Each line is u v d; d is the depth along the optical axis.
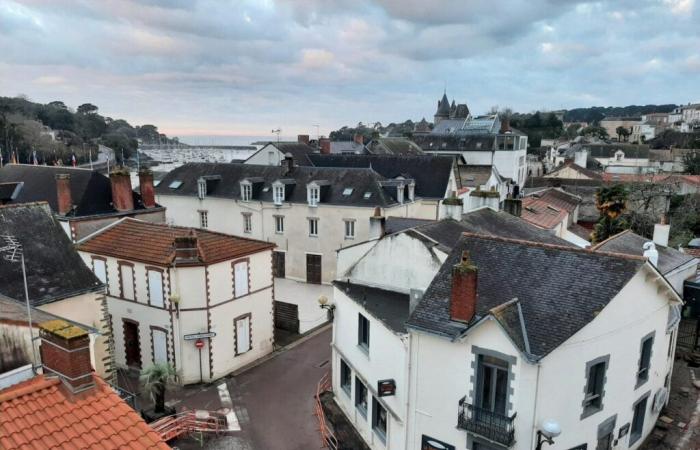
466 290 14.18
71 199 29.00
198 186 44.88
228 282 24.25
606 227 36.44
